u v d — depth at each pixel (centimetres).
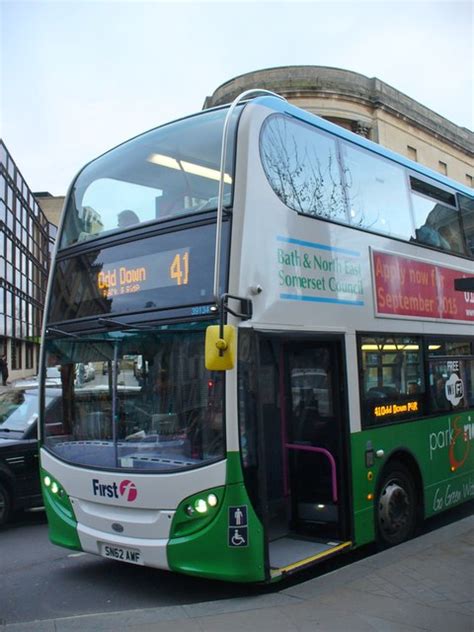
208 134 559
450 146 4141
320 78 3250
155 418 525
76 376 591
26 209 5172
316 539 612
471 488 816
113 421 550
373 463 632
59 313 630
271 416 615
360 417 621
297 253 564
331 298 598
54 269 653
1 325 3962
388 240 702
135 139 636
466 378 828
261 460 500
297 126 602
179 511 496
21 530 813
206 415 498
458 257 845
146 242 562
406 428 691
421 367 734
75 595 556
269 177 547
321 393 622
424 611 457
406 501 687
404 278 720
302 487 634
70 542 573
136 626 448
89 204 639
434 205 816
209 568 484
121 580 595
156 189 579
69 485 572
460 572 542
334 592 504
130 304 561
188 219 538
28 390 943
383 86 3516
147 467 518
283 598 502
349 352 615
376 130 3453
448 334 795
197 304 512
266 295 523
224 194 522
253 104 553
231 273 500
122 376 553
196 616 470
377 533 637
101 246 602
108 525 535
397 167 752
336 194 634
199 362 508
